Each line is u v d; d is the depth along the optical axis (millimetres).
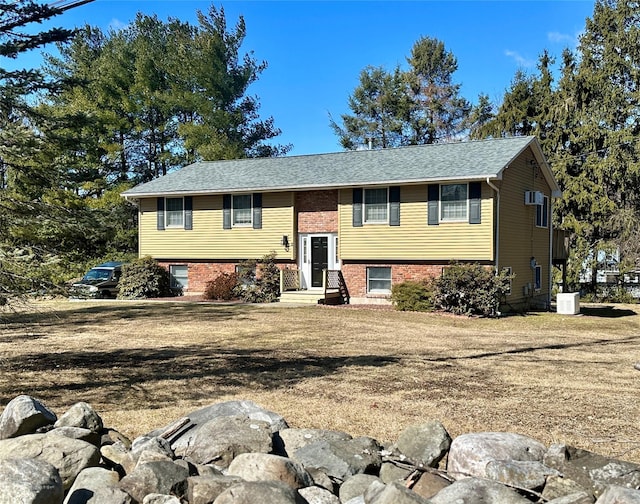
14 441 3906
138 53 35562
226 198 21906
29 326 14547
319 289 20594
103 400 7051
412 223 18703
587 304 24828
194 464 3895
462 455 3996
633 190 28359
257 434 4266
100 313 17312
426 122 45250
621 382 8078
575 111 29750
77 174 26125
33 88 8391
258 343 11703
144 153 37531
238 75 38531
